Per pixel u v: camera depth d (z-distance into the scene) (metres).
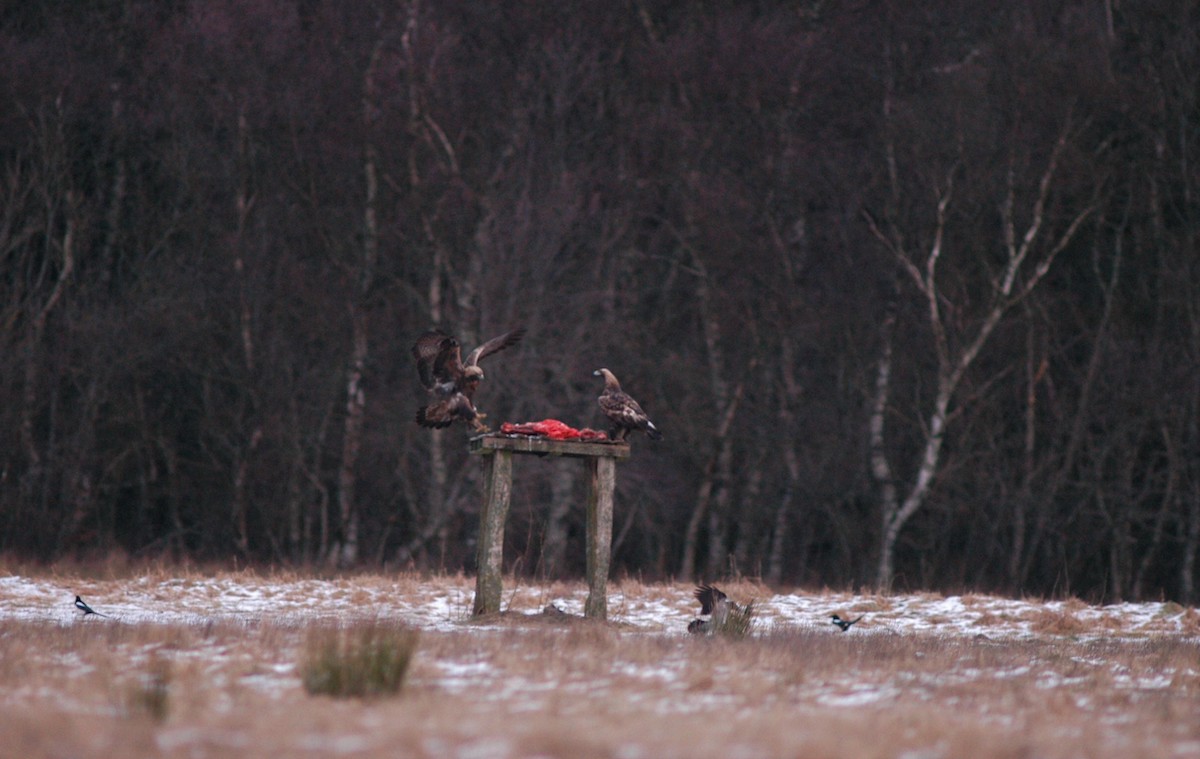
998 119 102.25
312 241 112.00
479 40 115.12
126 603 54.94
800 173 106.50
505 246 101.19
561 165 106.44
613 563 113.56
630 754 20.73
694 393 110.38
